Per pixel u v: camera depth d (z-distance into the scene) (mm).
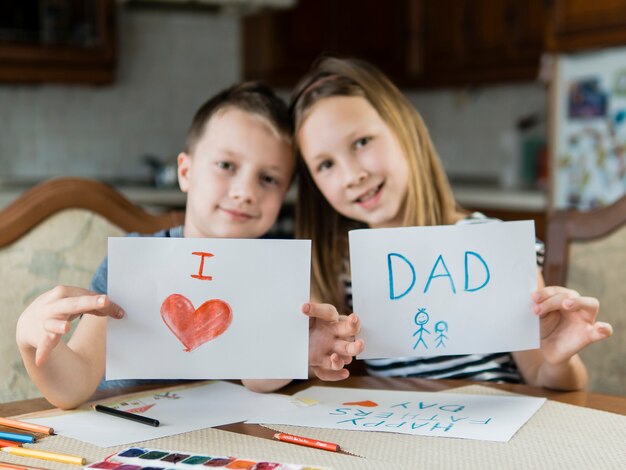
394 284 971
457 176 4176
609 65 2652
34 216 1389
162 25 3906
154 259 926
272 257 938
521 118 3867
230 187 1289
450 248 973
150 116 3918
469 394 1053
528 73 3439
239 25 4086
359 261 968
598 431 896
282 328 940
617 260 1508
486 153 4086
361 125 1343
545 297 991
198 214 1313
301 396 1048
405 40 4043
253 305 938
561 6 2764
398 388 1086
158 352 929
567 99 2807
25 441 863
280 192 1337
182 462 794
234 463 791
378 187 1359
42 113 3672
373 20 4000
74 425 925
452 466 794
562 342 1034
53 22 3324
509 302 980
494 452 833
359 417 953
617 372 1494
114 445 859
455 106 4238
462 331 977
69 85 3719
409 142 1387
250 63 4047
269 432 902
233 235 1307
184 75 3979
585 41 2688
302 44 3908
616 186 2645
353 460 812
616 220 1522
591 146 2729
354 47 3979
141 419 935
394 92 1416
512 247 978
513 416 947
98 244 1428
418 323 975
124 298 922
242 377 939
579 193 2783
